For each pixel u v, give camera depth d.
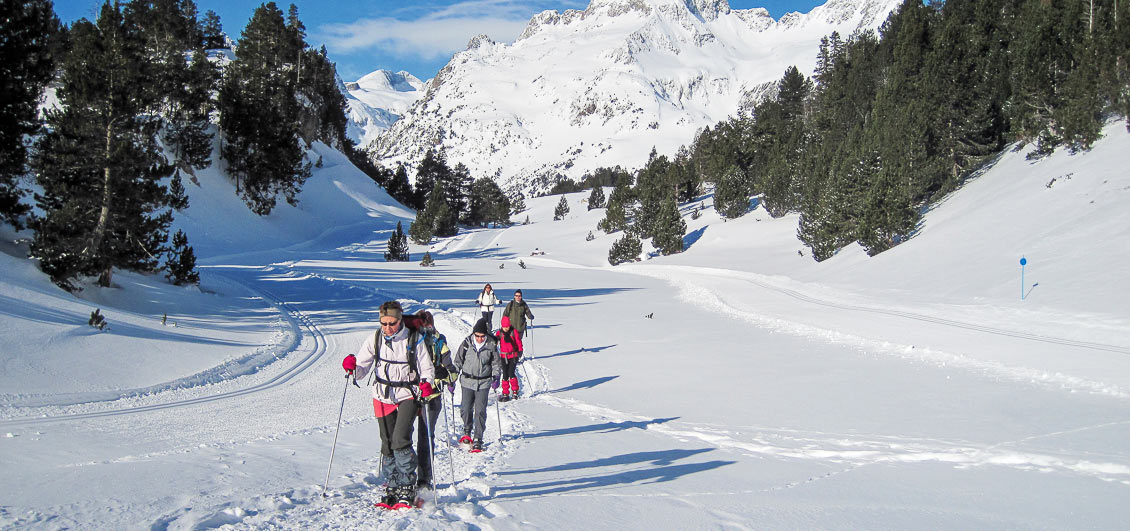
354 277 42.41
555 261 65.69
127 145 22.19
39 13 23.69
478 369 7.60
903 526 4.71
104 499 4.86
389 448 5.14
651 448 7.60
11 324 13.11
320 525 4.45
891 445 7.60
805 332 19.56
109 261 21.66
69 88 22.05
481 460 6.86
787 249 51.81
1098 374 11.89
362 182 109.44
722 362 14.89
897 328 18.88
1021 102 39.28
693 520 4.77
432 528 4.40
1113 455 6.78
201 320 20.47
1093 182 28.34
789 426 8.83
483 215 126.00
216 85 78.31
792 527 4.65
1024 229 27.89
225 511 4.54
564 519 4.73
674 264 55.31
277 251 62.16
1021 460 6.77
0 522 4.22
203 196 68.00
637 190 86.31
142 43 25.38
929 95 43.03
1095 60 33.03
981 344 15.57
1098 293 18.55
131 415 9.59
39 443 7.50
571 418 9.65
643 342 18.47
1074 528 4.68
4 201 22.89
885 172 36.41
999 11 49.38
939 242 31.78
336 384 13.05
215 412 10.08
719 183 74.19
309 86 110.00
